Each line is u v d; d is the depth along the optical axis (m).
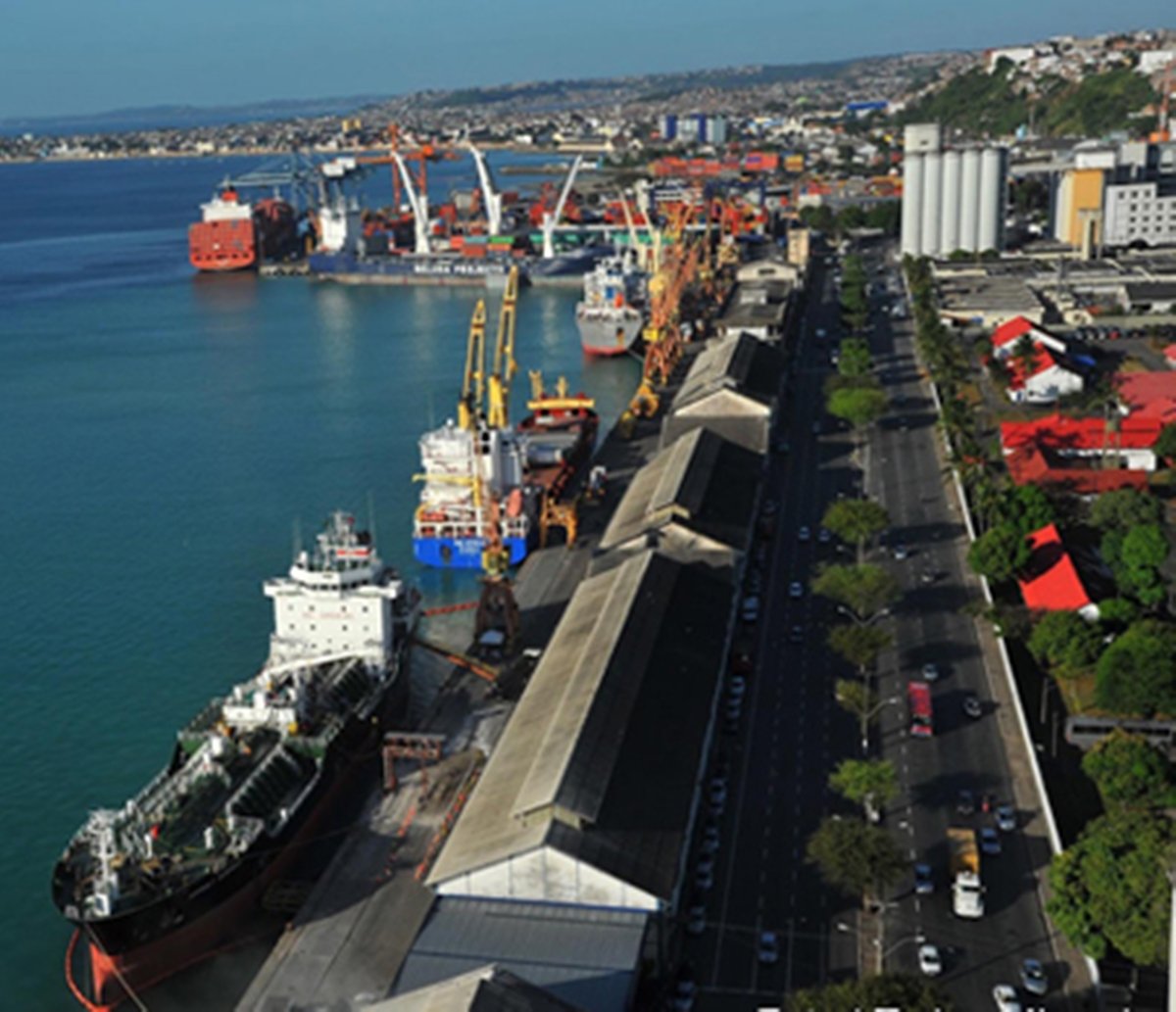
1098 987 106.75
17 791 152.00
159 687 177.50
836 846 117.50
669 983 110.19
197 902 122.00
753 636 178.88
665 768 129.88
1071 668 160.50
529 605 199.50
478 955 107.75
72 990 120.06
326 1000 112.12
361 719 153.88
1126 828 115.06
